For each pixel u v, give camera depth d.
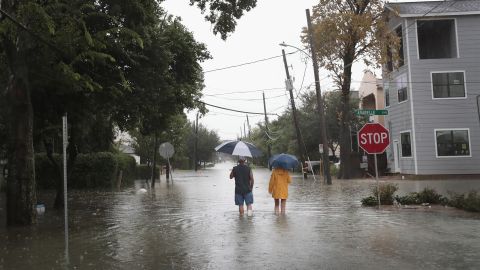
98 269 7.55
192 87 20.42
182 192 24.55
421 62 33.16
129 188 28.88
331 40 33.16
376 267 7.32
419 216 12.95
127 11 14.02
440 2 33.75
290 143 52.31
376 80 46.19
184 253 8.64
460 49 33.09
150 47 15.92
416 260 7.71
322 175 42.41
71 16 12.46
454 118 32.84
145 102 16.58
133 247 9.32
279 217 13.38
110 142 31.92
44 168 28.34
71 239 10.35
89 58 13.62
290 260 7.90
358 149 46.53
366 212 14.12
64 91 14.23
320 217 13.21
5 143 23.98
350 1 33.25
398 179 32.50
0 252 8.98
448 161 32.59
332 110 49.31
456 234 10.03
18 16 11.37
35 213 12.72
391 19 36.25
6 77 14.95
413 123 32.94
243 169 14.27
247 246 9.16
